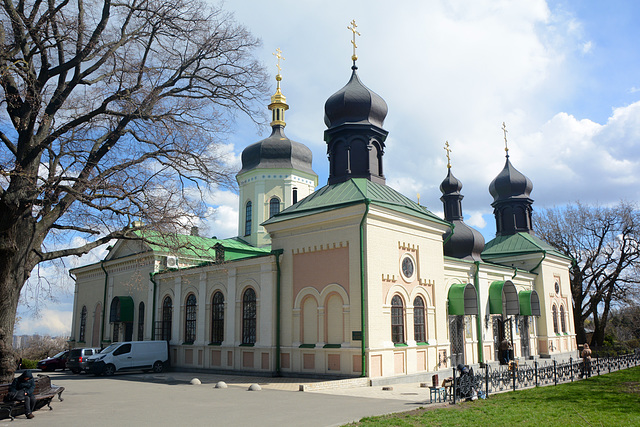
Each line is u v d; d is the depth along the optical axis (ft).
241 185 131.85
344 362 69.15
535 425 38.50
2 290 47.88
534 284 122.31
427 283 80.38
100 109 52.95
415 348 74.84
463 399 51.42
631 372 82.58
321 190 85.40
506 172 135.74
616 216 149.18
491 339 102.06
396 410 45.14
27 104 49.65
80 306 137.90
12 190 47.37
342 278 71.67
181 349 98.43
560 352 124.47
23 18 49.24
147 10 54.49
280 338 78.48
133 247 117.70
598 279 154.81
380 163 87.97
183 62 58.95
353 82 89.97
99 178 52.90
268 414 43.52
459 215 121.60
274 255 80.07
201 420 41.37
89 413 46.34
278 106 133.59
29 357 166.61
